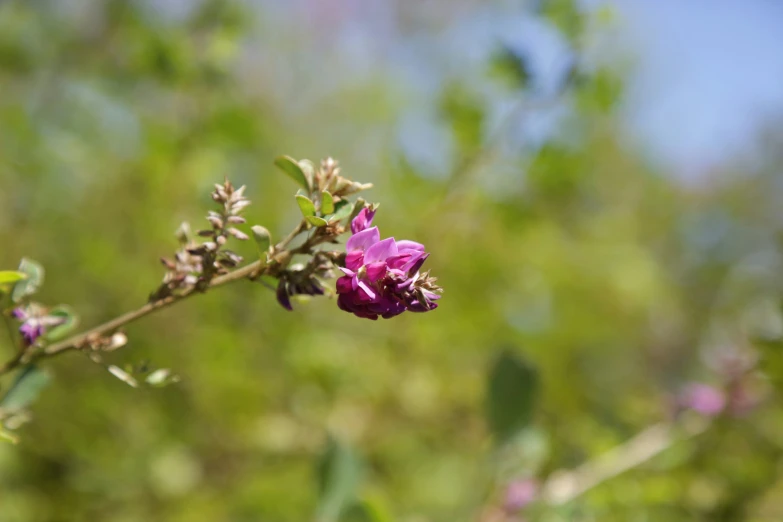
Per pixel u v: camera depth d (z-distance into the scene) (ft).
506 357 1.56
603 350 2.91
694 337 3.33
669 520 1.80
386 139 2.57
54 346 1.11
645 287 2.92
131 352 1.97
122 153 2.07
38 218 2.05
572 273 2.63
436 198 2.01
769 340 1.76
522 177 1.99
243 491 1.95
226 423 2.03
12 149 1.99
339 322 2.30
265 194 2.23
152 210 1.98
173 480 1.94
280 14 2.72
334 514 1.39
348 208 1.07
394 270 1.04
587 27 1.83
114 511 1.91
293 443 2.02
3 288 1.12
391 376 2.11
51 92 2.06
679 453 1.79
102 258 1.99
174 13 2.13
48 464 1.94
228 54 1.93
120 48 2.08
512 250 2.32
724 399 1.81
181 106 2.00
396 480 2.06
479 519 1.50
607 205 3.19
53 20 2.06
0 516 1.77
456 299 2.20
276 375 2.09
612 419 2.11
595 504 1.52
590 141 2.39
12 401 1.15
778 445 1.90
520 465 1.53
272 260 1.07
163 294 1.11
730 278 3.70
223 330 2.01
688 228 3.87
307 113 2.71
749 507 1.85
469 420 2.17
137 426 1.96
